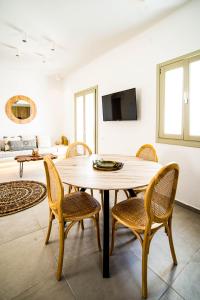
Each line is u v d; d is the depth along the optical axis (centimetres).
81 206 164
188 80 245
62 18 267
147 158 240
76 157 246
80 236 192
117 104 360
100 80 425
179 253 165
